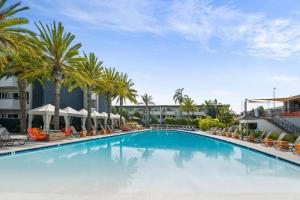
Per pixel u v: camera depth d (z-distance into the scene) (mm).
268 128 31375
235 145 25016
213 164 14422
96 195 7918
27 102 38156
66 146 23578
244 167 13562
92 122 46750
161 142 28984
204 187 9461
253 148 20219
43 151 19828
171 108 95438
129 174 11609
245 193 8484
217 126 51000
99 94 48500
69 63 29438
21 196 7613
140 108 97000
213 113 91375
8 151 17078
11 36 20750
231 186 9617
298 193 8211
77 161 15227
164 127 67062
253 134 29156
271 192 8805
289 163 14375
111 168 13023
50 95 40969
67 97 44375
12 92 38719
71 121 43750
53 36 27969
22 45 21297
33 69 27312
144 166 13617
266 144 21828
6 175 11367
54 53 28188
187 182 10195
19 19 20500
